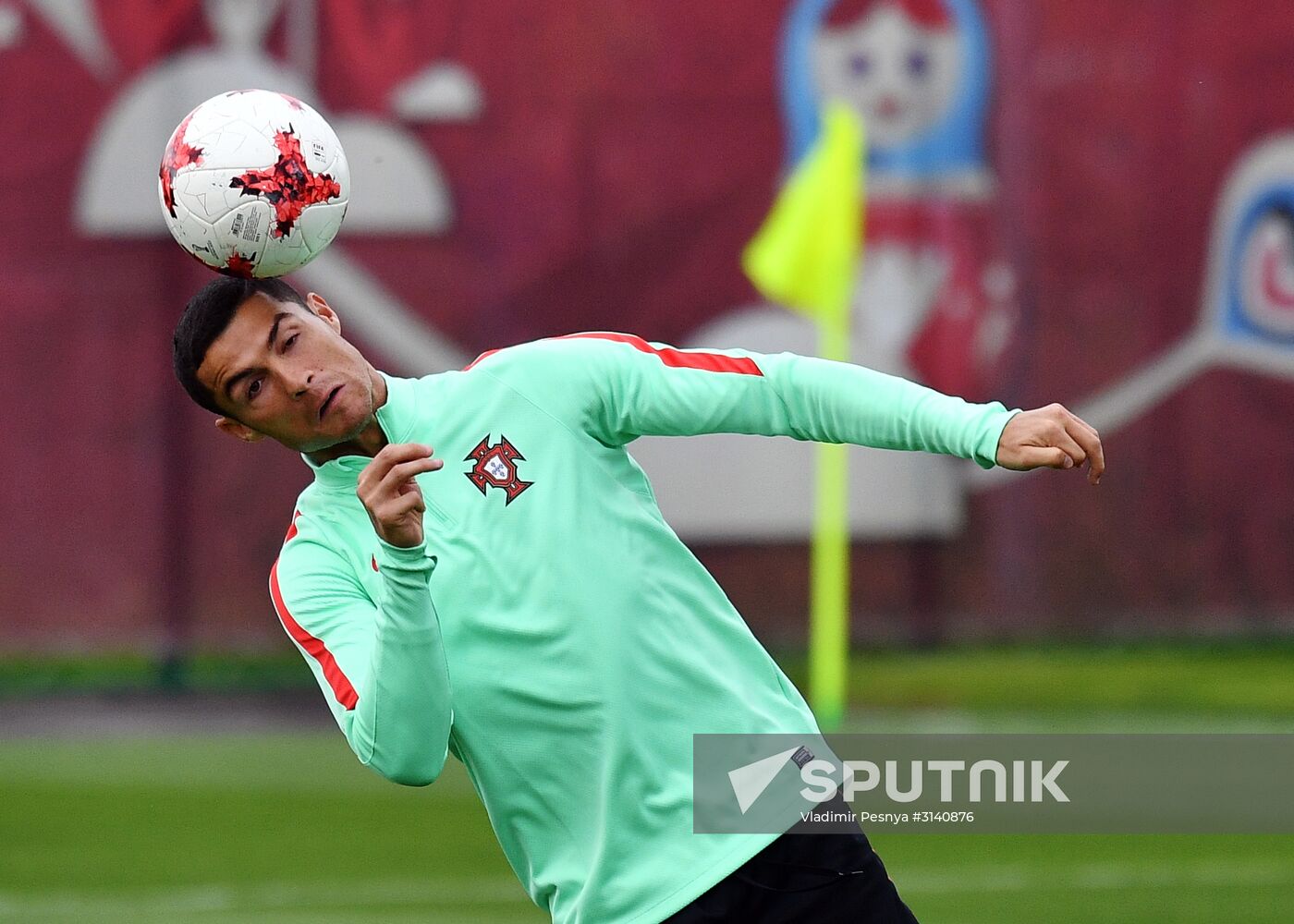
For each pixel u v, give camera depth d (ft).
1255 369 106.42
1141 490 106.01
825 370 30.40
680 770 29.71
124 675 103.40
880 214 105.19
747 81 104.58
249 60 102.89
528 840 30.60
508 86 104.01
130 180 102.47
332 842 75.77
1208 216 106.01
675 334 104.78
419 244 103.96
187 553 103.71
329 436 29.25
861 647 104.63
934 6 104.83
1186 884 66.18
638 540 30.17
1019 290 105.50
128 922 63.16
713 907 29.53
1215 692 98.63
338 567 30.55
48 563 103.19
